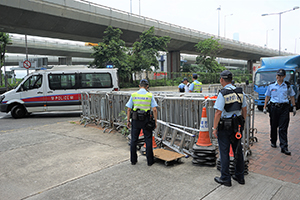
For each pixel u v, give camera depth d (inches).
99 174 159.3
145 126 170.7
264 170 162.9
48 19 923.4
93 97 327.6
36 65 785.6
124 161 184.1
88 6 993.5
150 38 1111.0
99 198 127.2
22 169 171.6
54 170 168.2
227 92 135.2
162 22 1370.6
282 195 127.4
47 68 468.8
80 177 155.2
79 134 277.6
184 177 152.3
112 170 166.1
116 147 222.4
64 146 227.9
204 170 164.1
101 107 310.7
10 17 843.4
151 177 153.0
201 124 176.7
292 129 285.4
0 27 895.1
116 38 977.5
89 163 180.4
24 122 382.6
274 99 203.8
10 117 447.5
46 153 207.2
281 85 201.3
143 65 1083.3
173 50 1743.4
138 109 172.7
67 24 992.9
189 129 202.5
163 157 174.2
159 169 167.0
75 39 1170.6
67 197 129.1
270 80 470.0
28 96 422.6
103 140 248.8
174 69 1754.4
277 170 162.7
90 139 253.4
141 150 201.3
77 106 439.2
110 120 295.1
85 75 443.8
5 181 152.1
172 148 206.4
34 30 971.3
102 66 951.0
